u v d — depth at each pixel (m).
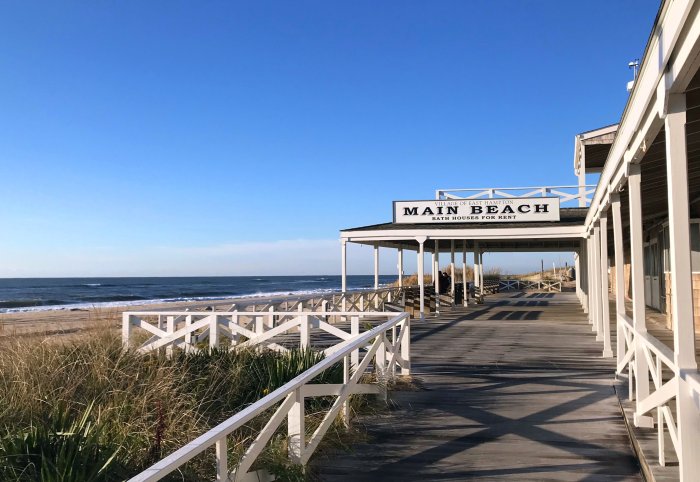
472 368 8.28
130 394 4.74
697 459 3.29
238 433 4.34
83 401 4.71
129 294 56.44
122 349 6.25
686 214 3.23
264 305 12.06
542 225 15.81
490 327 14.01
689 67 2.87
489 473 4.16
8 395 4.54
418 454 4.58
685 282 3.29
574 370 8.07
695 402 3.15
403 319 7.69
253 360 6.49
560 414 5.74
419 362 8.80
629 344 6.04
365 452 4.64
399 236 16.25
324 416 4.90
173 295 53.56
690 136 4.80
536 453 4.59
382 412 5.83
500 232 15.86
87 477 3.17
